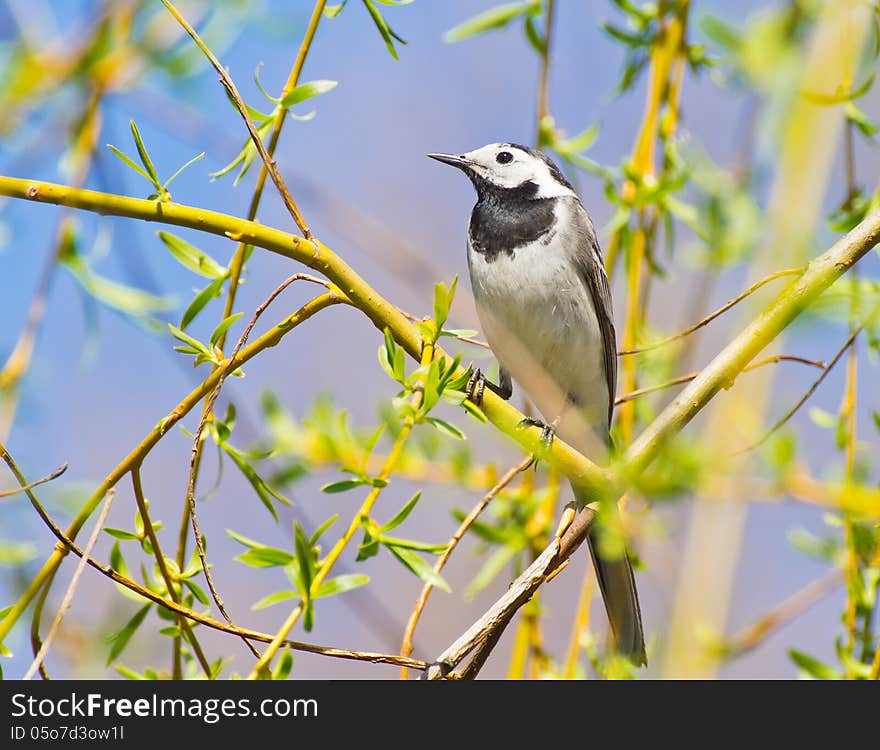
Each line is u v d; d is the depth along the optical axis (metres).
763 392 8.80
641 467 7.50
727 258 9.52
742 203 9.62
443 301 7.14
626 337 9.95
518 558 9.57
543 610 9.31
